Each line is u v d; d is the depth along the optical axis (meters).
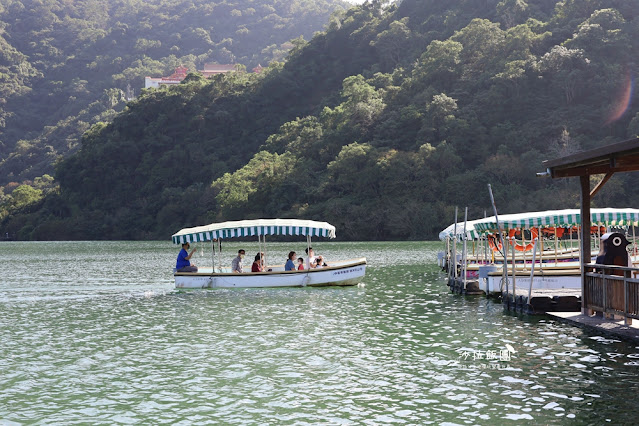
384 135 139.00
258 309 25.67
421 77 153.12
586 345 17.41
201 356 16.98
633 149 16.95
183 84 196.25
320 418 11.94
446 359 16.17
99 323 22.86
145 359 16.78
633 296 17.55
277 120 192.75
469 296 29.48
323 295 30.30
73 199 174.25
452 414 11.97
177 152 177.62
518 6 173.12
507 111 136.25
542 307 22.84
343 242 113.56
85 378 14.98
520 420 11.56
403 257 62.81
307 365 15.78
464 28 165.25
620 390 13.24
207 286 33.62
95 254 81.38
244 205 136.38
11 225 172.12
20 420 12.12
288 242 117.88
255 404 12.84
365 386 13.88
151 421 11.99
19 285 37.66
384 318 22.89
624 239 20.02
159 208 161.00
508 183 117.19
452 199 116.12
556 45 138.50
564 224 26.95
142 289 34.56
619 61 135.75
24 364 16.42
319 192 128.88
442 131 130.25
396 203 119.19
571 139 120.88
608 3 154.25
